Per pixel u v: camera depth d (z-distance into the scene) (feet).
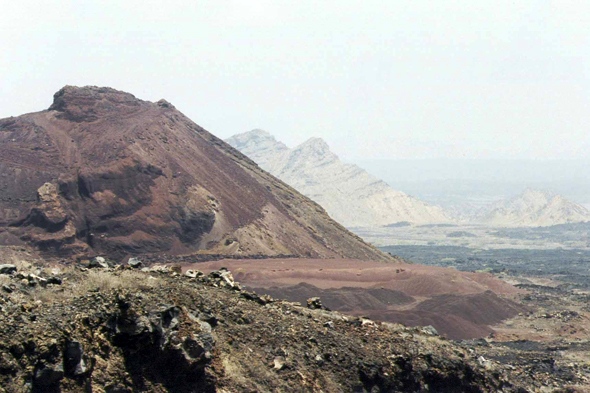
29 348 104.42
